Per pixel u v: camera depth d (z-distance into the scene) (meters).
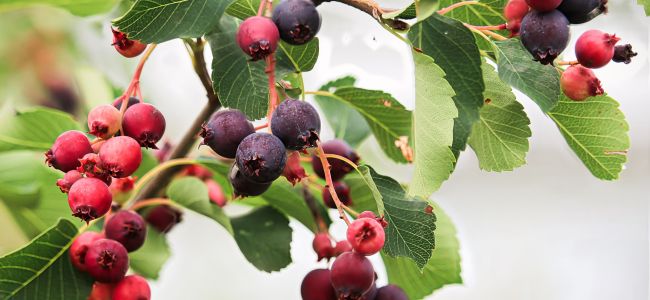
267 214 0.47
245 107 0.41
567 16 0.38
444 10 0.41
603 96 0.42
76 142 0.39
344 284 0.39
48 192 0.50
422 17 0.37
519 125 0.42
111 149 0.38
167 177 0.46
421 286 0.48
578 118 0.43
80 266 0.41
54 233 0.41
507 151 0.42
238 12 0.40
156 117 0.39
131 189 0.44
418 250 0.40
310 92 0.46
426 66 0.38
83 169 0.38
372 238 0.38
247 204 0.49
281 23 0.38
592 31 0.39
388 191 0.40
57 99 0.60
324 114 0.51
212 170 0.46
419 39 0.40
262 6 0.38
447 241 0.47
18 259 0.41
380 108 0.46
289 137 0.37
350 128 0.50
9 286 0.41
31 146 0.49
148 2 0.38
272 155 0.37
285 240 0.47
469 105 0.40
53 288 0.41
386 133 0.47
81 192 0.38
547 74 0.40
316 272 0.41
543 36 0.38
